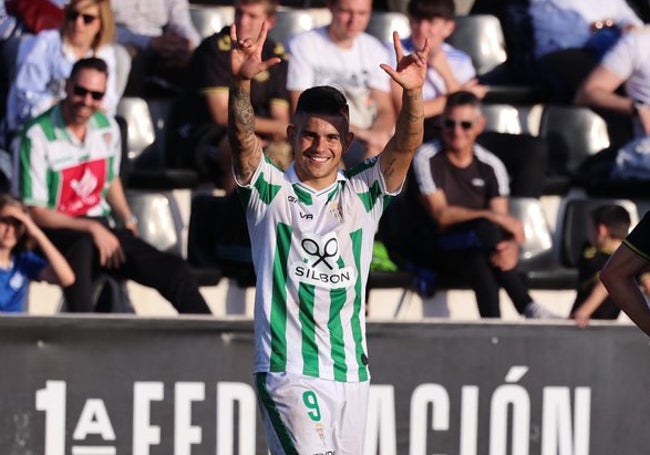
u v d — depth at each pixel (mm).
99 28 25453
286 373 15945
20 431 20156
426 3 26547
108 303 23594
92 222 22484
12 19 27016
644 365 21062
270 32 28484
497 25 29875
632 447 21125
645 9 31875
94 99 22906
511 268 23859
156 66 27734
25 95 25078
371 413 20703
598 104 27750
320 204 15961
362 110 26219
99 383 20281
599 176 27234
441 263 24125
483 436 20891
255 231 16062
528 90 28406
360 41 26453
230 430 20500
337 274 15938
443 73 26953
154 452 20391
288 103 25828
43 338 20172
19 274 21969
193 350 20422
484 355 20859
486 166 24609
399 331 20719
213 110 25578
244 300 24203
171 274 22578
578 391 21016
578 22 28891
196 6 29812
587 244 23516
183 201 25531
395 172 15977
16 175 23016
